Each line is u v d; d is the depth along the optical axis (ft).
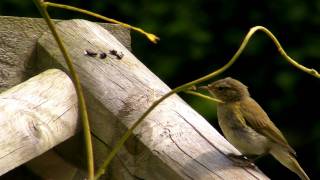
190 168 18.02
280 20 53.16
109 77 21.09
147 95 20.57
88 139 17.25
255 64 53.67
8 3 51.44
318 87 52.95
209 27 53.47
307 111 53.47
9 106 18.66
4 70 22.75
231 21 53.67
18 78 22.93
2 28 22.72
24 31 23.00
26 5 51.78
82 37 23.06
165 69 52.75
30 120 18.62
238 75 53.78
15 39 22.89
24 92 19.77
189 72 53.16
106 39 23.49
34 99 19.54
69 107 20.24
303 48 52.75
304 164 53.83
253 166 18.79
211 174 17.90
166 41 52.90
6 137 17.66
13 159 17.54
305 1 53.06
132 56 23.00
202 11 53.62
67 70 21.61
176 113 20.20
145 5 53.31
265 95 53.72
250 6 53.62
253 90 53.72
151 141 18.88
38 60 22.97
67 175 22.15
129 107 19.98
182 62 52.95
